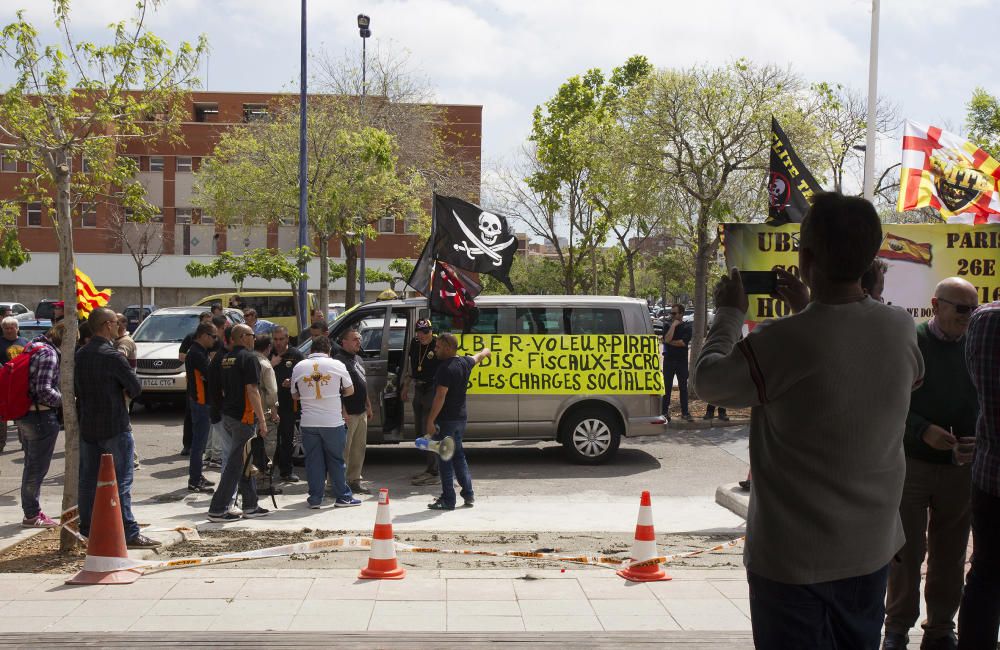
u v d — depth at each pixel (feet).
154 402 56.75
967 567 20.51
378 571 20.93
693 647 15.97
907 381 8.96
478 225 38.47
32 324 67.92
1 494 33.78
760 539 8.92
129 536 23.91
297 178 88.94
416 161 104.53
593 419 40.40
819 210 8.91
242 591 19.81
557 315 40.50
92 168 31.12
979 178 38.42
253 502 29.71
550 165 103.40
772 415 8.86
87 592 19.75
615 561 22.68
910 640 16.46
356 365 34.12
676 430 50.26
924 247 38.37
